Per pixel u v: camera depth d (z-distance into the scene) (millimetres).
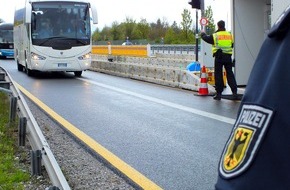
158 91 16156
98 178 6102
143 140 8352
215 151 7520
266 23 15219
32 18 20922
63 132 9117
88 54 21594
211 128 9414
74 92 15852
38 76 22828
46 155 5328
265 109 1362
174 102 13289
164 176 6195
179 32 62562
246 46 15203
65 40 21156
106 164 6773
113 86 17938
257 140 1347
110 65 24547
